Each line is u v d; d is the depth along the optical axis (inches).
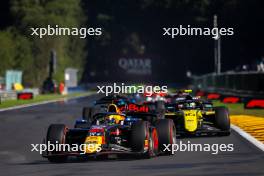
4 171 2121.1
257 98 5753.0
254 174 1926.7
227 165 2158.0
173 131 2578.7
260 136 3225.9
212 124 3388.3
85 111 3880.4
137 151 2292.1
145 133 2305.6
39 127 4173.2
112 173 2005.4
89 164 2247.8
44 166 2231.8
